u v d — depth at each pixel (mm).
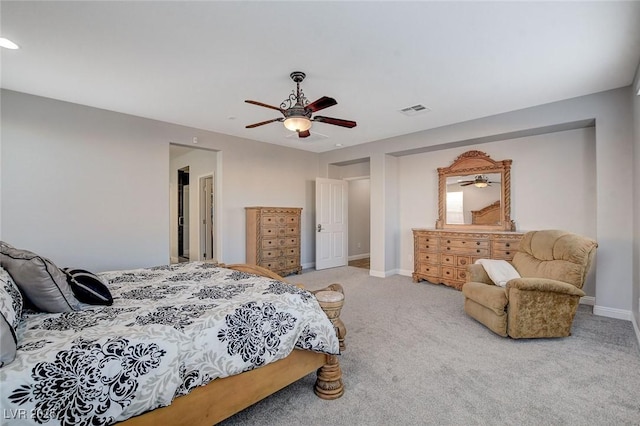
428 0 1967
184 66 2854
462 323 3283
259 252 5391
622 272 3377
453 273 4762
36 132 3576
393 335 2965
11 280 1542
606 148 3438
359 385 2109
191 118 4414
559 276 2977
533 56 2676
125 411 1248
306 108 2902
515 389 2059
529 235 3625
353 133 5203
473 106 3906
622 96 3348
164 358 1359
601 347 2684
